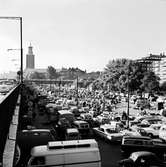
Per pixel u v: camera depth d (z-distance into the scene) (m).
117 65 107.56
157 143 21.53
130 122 35.78
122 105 68.19
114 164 19.19
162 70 166.00
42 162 15.16
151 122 35.78
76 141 16.30
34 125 34.88
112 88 104.56
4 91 36.50
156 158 18.03
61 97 88.44
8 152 9.69
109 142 25.89
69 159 15.44
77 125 29.33
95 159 15.77
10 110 14.38
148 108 59.50
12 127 14.76
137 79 91.25
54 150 15.49
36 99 68.12
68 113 36.59
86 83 165.75
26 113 37.72
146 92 97.00
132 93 99.38
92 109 51.88
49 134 20.52
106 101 71.69
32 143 19.81
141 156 17.88
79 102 67.69
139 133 27.64
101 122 34.97
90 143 15.99
